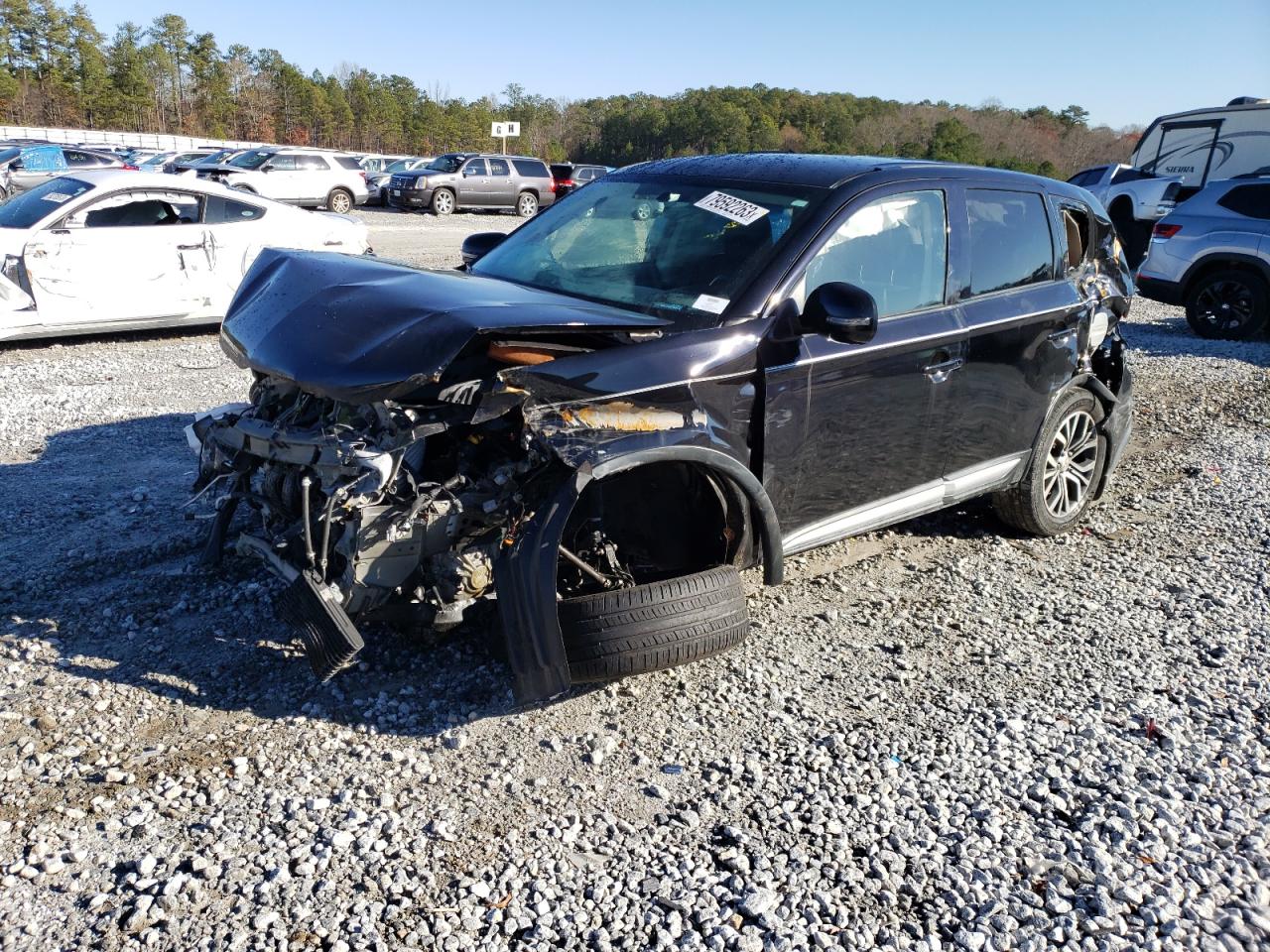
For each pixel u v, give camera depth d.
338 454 3.18
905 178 4.28
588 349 3.35
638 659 3.22
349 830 2.82
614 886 2.67
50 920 2.45
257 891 2.57
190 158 29.34
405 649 3.79
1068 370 5.09
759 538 3.67
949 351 4.29
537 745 3.29
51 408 6.99
